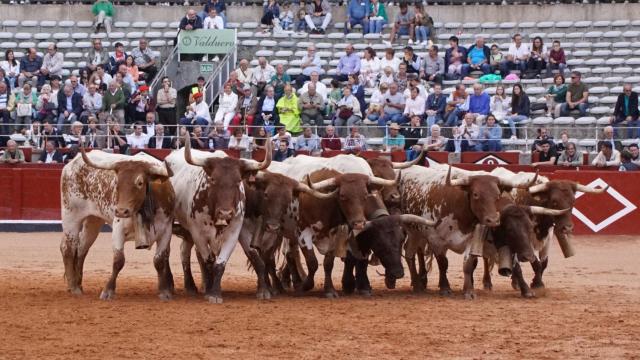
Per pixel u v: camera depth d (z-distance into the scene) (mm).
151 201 20641
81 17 48938
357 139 37719
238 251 31969
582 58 45000
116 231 21031
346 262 22172
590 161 37906
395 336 16641
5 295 21875
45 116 40312
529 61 43344
